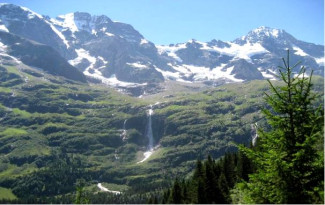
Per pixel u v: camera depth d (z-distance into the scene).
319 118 27.08
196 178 105.19
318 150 26.47
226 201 86.88
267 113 29.09
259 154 29.23
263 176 27.77
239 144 30.31
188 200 98.69
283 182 26.73
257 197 28.39
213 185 90.56
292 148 27.56
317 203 26.06
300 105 27.86
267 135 28.77
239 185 29.89
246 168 97.62
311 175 26.58
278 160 26.56
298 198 26.30
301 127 27.64
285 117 28.33
